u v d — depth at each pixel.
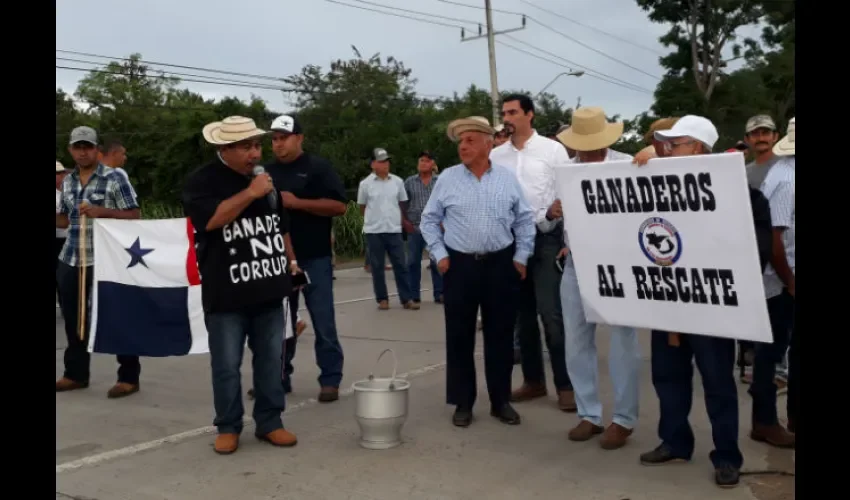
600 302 4.59
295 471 4.64
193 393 6.50
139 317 6.35
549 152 5.80
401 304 11.29
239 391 5.01
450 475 4.54
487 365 5.51
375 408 4.94
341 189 6.08
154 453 4.99
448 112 38.03
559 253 5.67
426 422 5.57
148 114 35.50
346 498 4.23
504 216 5.24
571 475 4.52
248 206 4.93
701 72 40.59
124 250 6.34
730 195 3.96
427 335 8.96
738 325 4.05
